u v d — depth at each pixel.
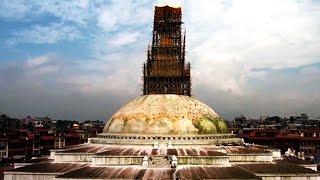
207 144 100.44
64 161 95.75
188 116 102.88
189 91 115.50
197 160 86.19
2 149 192.75
